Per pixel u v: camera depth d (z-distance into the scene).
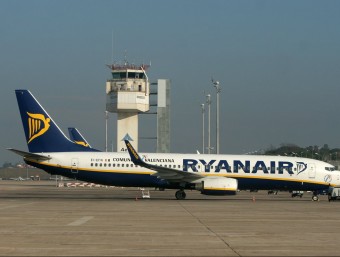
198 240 46.25
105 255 38.12
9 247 41.62
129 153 108.75
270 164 115.94
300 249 41.41
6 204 93.19
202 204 97.31
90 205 91.69
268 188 116.94
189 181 112.62
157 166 108.94
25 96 112.25
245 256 38.09
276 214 75.19
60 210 79.31
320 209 86.75
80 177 112.38
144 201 106.38
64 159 111.88
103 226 56.94
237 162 115.00
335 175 117.50
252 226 58.22
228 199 120.50
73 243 43.94
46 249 40.69
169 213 75.25
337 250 41.00
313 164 117.44
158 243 44.25
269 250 40.81
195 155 115.44
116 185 113.69
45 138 112.62
